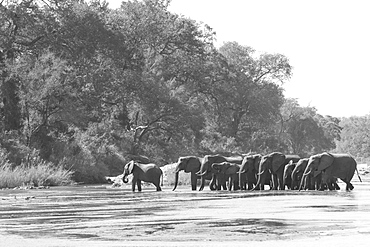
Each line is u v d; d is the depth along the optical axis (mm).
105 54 141250
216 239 20828
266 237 21188
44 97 100688
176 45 175750
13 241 20750
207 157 66062
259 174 65375
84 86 130375
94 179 95000
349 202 39719
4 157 83375
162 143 147125
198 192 57969
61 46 129250
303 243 19594
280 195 50344
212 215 30156
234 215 30031
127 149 128750
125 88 140250
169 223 26344
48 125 102375
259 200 42750
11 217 30266
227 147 176500
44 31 126000
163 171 80375
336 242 19719
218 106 192125
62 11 129375
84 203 41125
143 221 27422
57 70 104000
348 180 63219
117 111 145750
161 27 169000
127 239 21062
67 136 105125
